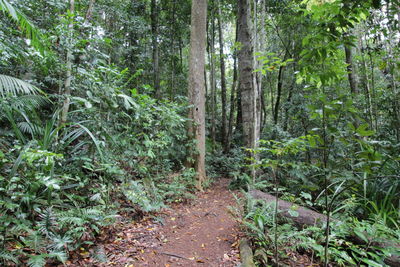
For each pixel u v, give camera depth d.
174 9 11.18
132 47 8.72
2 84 2.68
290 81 8.85
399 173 3.26
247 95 5.65
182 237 3.21
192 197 4.96
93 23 5.05
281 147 2.25
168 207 4.28
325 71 1.86
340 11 1.82
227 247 2.90
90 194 3.50
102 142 3.39
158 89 10.09
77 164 3.61
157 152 5.22
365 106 5.72
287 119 8.27
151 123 4.87
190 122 6.48
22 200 2.47
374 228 2.43
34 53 3.40
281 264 2.45
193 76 6.53
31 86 2.96
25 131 4.04
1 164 2.62
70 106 4.50
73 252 2.47
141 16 9.97
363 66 5.83
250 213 2.94
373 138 5.26
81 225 2.63
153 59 10.43
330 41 1.88
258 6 7.71
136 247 2.81
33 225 2.62
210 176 7.23
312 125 5.89
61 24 3.55
